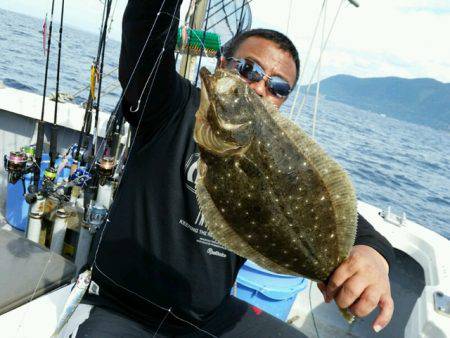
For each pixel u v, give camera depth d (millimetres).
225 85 1434
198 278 1998
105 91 3883
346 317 1452
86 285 1980
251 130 1439
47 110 4074
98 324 1855
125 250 1991
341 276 1448
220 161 1485
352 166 20672
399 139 54812
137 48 1705
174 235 1964
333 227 1501
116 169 3006
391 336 3566
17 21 77812
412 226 3889
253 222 1522
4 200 4172
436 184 23156
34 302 2170
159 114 1948
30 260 2391
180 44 2885
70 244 3219
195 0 2764
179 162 1976
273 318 2350
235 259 2104
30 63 21922
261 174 1463
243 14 3129
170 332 2047
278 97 2053
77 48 37156
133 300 2023
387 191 17656
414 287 3625
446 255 3357
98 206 2783
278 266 1608
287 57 2004
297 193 1469
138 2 1665
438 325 2424
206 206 1546
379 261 1631
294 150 1459
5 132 4324
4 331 1934
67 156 3318
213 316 2199
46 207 3061
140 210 2004
